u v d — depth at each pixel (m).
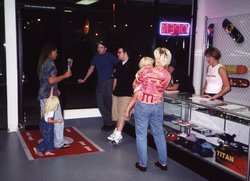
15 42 5.24
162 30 6.25
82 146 4.62
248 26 5.03
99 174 3.59
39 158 4.07
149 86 3.44
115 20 6.36
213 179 3.38
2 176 3.46
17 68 5.37
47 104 4.04
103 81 5.43
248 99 5.12
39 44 5.84
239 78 5.23
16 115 5.45
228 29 5.32
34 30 5.73
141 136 3.62
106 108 5.53
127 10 6.31
